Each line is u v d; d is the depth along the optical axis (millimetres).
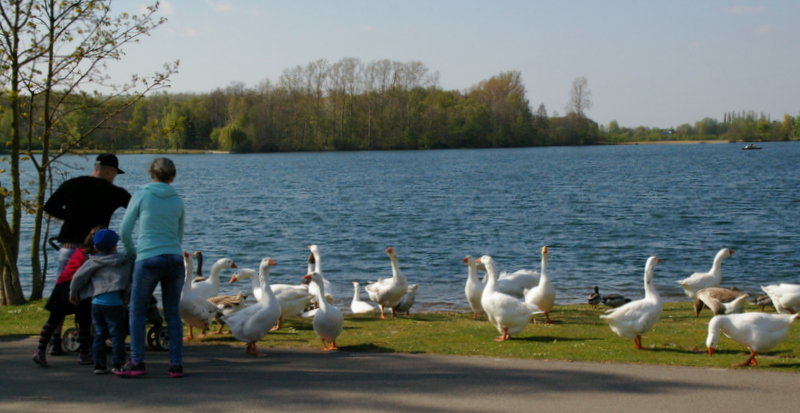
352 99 144500
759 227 33062
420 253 27344
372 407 6801
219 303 11766
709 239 29672
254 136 138250
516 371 8422
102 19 14492
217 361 9094
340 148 144250
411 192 56312
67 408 6684
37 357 8398
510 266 24453
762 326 8875
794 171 75312
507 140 157375
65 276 8523
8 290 14625
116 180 69438
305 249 28359
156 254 7715
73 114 15961
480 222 36812
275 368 8594
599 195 51531
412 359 9250
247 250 28141
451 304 17891
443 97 159625
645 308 10180
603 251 27297
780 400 7098
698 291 14711
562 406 6867
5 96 13875
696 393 7363
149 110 113438
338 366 8734
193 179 73312
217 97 145875
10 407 6707
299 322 13438
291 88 142375
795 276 21828
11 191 14430
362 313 15414
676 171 79000
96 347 8047
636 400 7094
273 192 57188
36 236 15273
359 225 35969
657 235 31172
